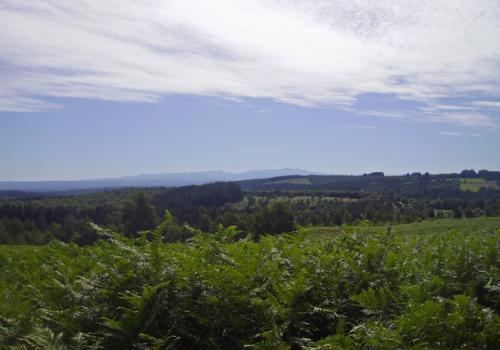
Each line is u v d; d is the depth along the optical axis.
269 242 9.34
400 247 8.95
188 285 6.40
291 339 5.57
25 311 6.65
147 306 5.80
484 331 4.48
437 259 7.42
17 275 10.51
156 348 5.25
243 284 6.14
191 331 6.00
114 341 5.70
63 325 5.98
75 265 9.59
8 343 6.00
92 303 6.45
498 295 5.87
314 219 73.56
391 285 6.46
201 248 8.30
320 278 6.80
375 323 4.98
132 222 54.47
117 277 6.59
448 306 5.06
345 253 7.97
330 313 6.18
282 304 6.05
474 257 7.03
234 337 5.86
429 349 4.37
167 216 7.89
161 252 7.72
